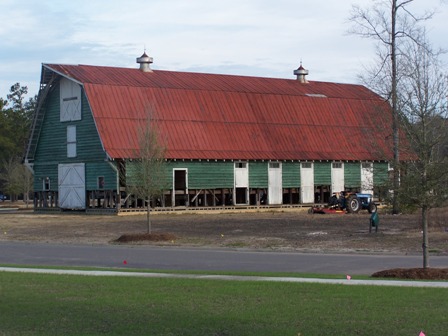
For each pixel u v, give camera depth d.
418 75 58.34
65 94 57.03
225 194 58.12
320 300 14.06
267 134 59.78
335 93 68.19
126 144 52.56
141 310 13.17
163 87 58.25
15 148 99.38
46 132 59.16
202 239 32.88
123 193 52.88
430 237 31.45
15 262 24.61
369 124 57.56
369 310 12.89
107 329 11.70
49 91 58.44
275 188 58.78
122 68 61.62
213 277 18.45
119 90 55.72
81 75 56.22
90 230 39.12
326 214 50.09
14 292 15.48
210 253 27.56
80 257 26.27
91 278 18.12
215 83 63.25
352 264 23.14
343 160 61.12
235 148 57.00
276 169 58.91
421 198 19.19
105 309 13.30
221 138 57.09
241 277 18.47
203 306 13.52
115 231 38.22
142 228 39.53
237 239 32.53
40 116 59.22
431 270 18.92
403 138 25.77
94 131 54.19
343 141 62.84
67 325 12.01
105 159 52.94
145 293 15.20
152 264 23.64
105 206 53.47
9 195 101.62
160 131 54.31
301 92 66.31
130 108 54.94
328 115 64.50
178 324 11.93
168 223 43.03
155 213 52.66
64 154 57.25
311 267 22.36
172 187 53.50
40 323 12.17
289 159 58.56
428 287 15.97
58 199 58.03
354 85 72.94
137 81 58.34
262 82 67.19
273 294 14.91
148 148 36.31
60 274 19.30
